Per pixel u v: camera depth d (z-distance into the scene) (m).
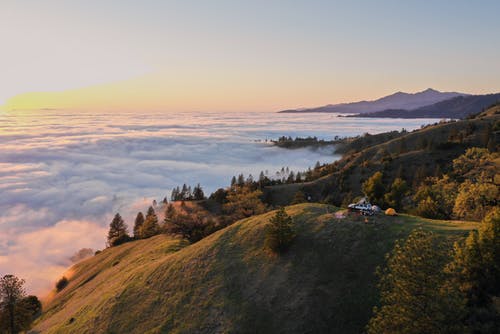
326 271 33.84
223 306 33.56
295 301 31.58
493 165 82.25
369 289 30.36
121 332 35.22
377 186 76.19
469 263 23.69
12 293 59.50
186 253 46.84
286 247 38.72
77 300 61.56
